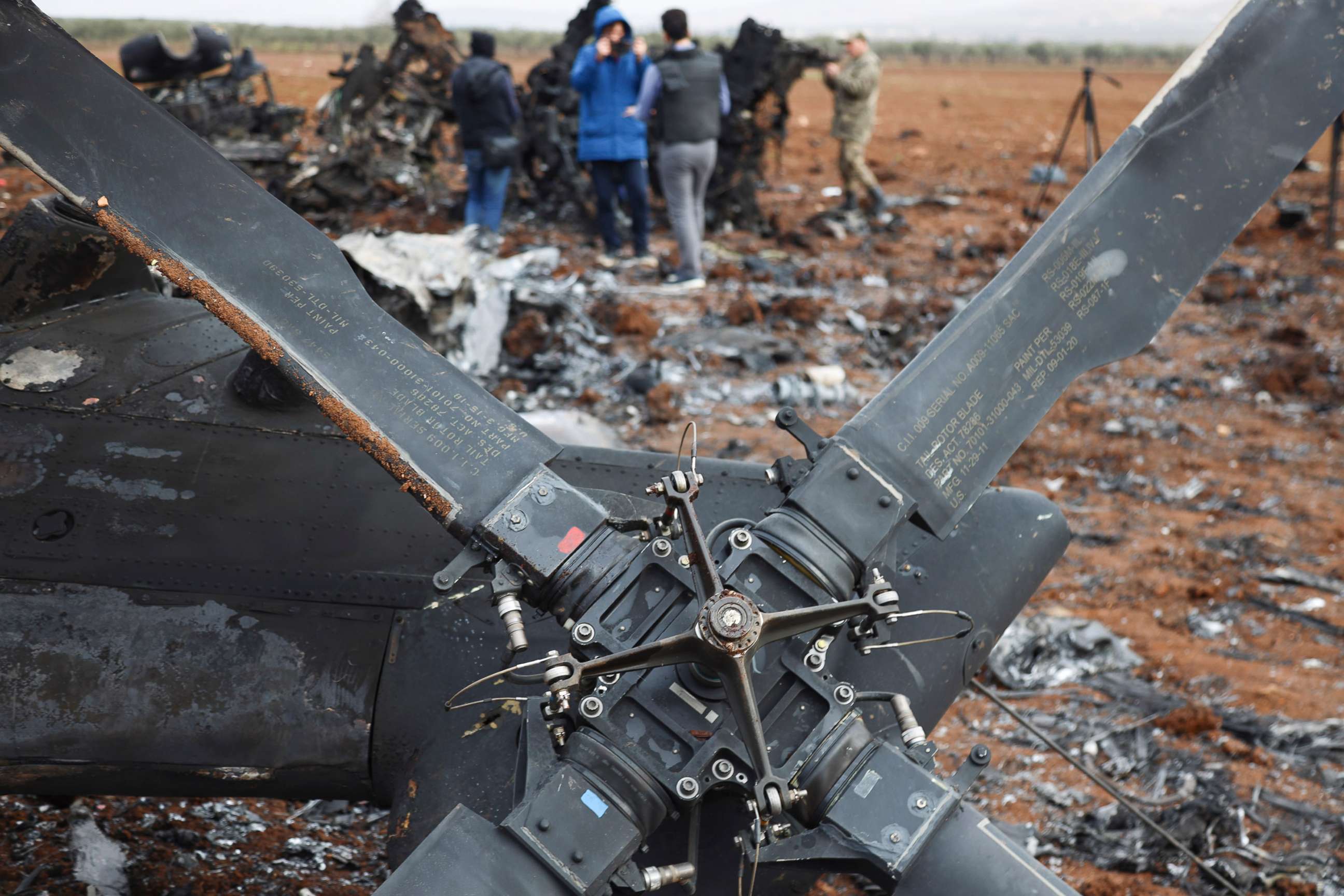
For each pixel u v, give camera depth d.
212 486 2.88
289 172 13.45
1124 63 97.00
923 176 18.52
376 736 2.66
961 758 4.36
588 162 10.95
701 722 1.90
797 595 1.98
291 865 3.55
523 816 1.79
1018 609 3.00
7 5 2.14
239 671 2.67
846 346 8.87
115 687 2.63
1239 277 11.48
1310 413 8.19
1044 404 2.18
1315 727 4.55
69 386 3.01
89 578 2.74
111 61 40.78
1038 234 2.25
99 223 2.09
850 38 13.39
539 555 1.99
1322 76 2.23
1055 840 3.93
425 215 12.56
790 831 1.88
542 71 12.72
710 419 7.27
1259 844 3.94
